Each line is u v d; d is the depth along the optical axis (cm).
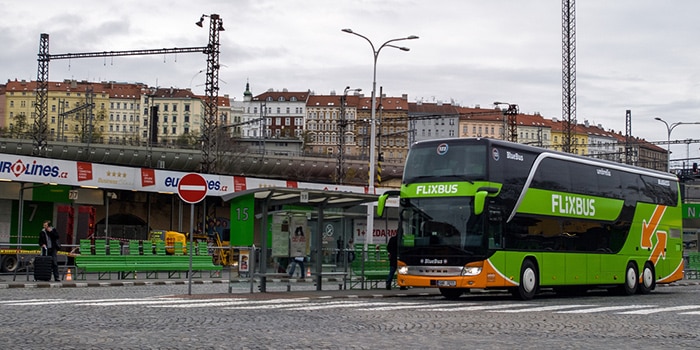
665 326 1543
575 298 2630
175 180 4778
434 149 2369
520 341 1251
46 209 4578
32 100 19600
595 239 2708
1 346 1066
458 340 1245
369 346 1142
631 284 2898
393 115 19425
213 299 2069
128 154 9194
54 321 1415
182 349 1069
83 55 6662
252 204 2358
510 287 2380
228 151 9756
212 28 6003
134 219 5875
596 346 1205
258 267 2412
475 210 2202
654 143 7706
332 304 2008
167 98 19775
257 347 1102
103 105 19775
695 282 4425
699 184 7762
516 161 2391
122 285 2909
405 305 2038
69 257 3931
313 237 2573
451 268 2258
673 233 3206
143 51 6253
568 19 8400
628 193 2927
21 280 2947
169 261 3297
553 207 2517
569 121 8369
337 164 9806
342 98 7212
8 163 4025
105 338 1173
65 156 9131
